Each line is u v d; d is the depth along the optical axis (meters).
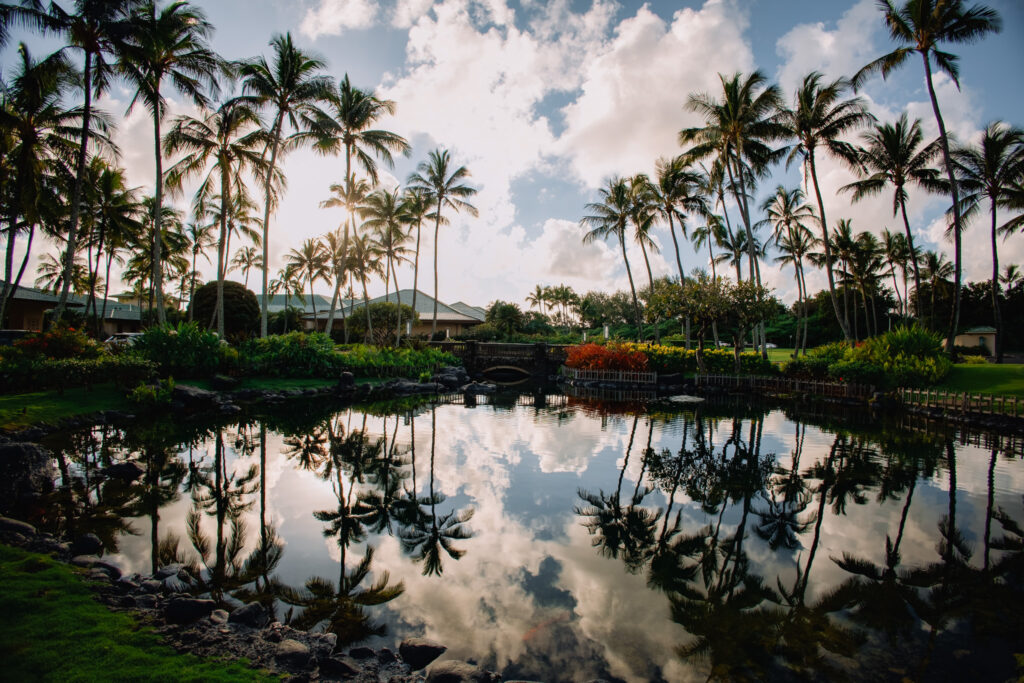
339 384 23.98
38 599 4.57
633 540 7.02
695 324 28.05
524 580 5.83
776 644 4.52
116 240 28.84
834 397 22.27
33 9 15.94
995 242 25.62
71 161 20.92
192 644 4.09
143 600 4.87
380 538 7.06
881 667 4.12
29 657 3.65
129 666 3.66
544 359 36.19
